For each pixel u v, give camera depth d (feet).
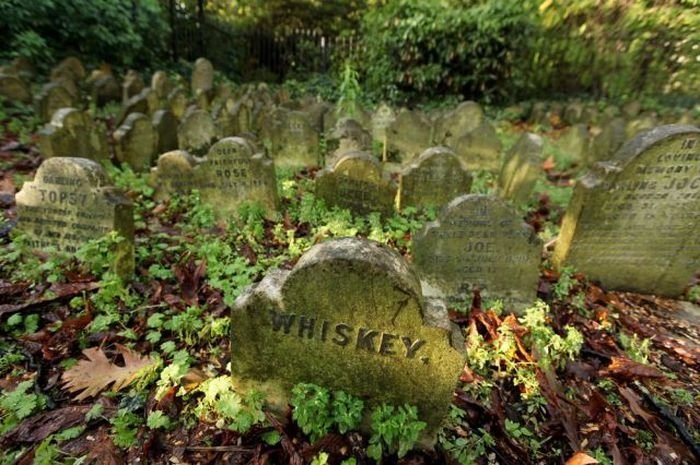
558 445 7.93
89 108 28.27
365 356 7.11
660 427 8.46
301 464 6.86
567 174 24.41
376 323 6.77
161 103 28.81
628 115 35.68
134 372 8.18
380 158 26.27
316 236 14.01
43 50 30.32
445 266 11.20
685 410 8.93
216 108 27.61
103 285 9.87
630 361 9.51
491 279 11.35
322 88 49.47
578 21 35.53
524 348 9.70
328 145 22.91
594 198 11.84
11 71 26.55
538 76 42.11
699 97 36.06
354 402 7.40
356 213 16.34
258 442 7.32
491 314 10.64
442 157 16.75
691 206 11.80
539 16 36.40
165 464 6.88
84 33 32.73
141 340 9.24
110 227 10.64
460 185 17.33
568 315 11.35
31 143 20.08
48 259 11.25
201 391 8.19
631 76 38.14
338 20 61.00
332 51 56.18
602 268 13.01
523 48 39.52
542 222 17.40
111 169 17.99
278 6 59.26
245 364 7.63
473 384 8.89
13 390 7.79
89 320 9.28
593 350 10.28
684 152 11.17
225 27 53.98
